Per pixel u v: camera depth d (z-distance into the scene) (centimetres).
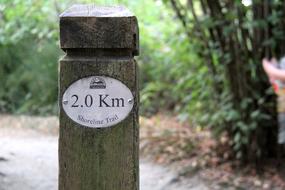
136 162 172
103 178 171
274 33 479
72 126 169
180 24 568
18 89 953
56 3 676
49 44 880
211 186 464
